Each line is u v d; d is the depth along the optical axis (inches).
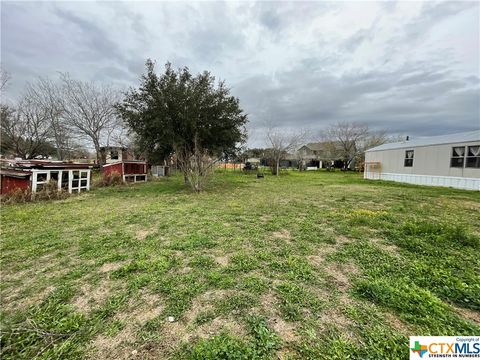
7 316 73.4
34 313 75.0
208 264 112.0
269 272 104.1
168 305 79.8
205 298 83.8
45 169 317.4
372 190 414.3
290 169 1445.6
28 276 101.0
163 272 103.9
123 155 852.6
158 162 537.6
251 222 190.4
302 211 231.5
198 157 390.6
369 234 157.3
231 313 75.2
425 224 162.1
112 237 151.4
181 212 226.1
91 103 737.0
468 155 434.9
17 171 298.5
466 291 85.0
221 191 394.6
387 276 99.2
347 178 733.9
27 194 282.0
